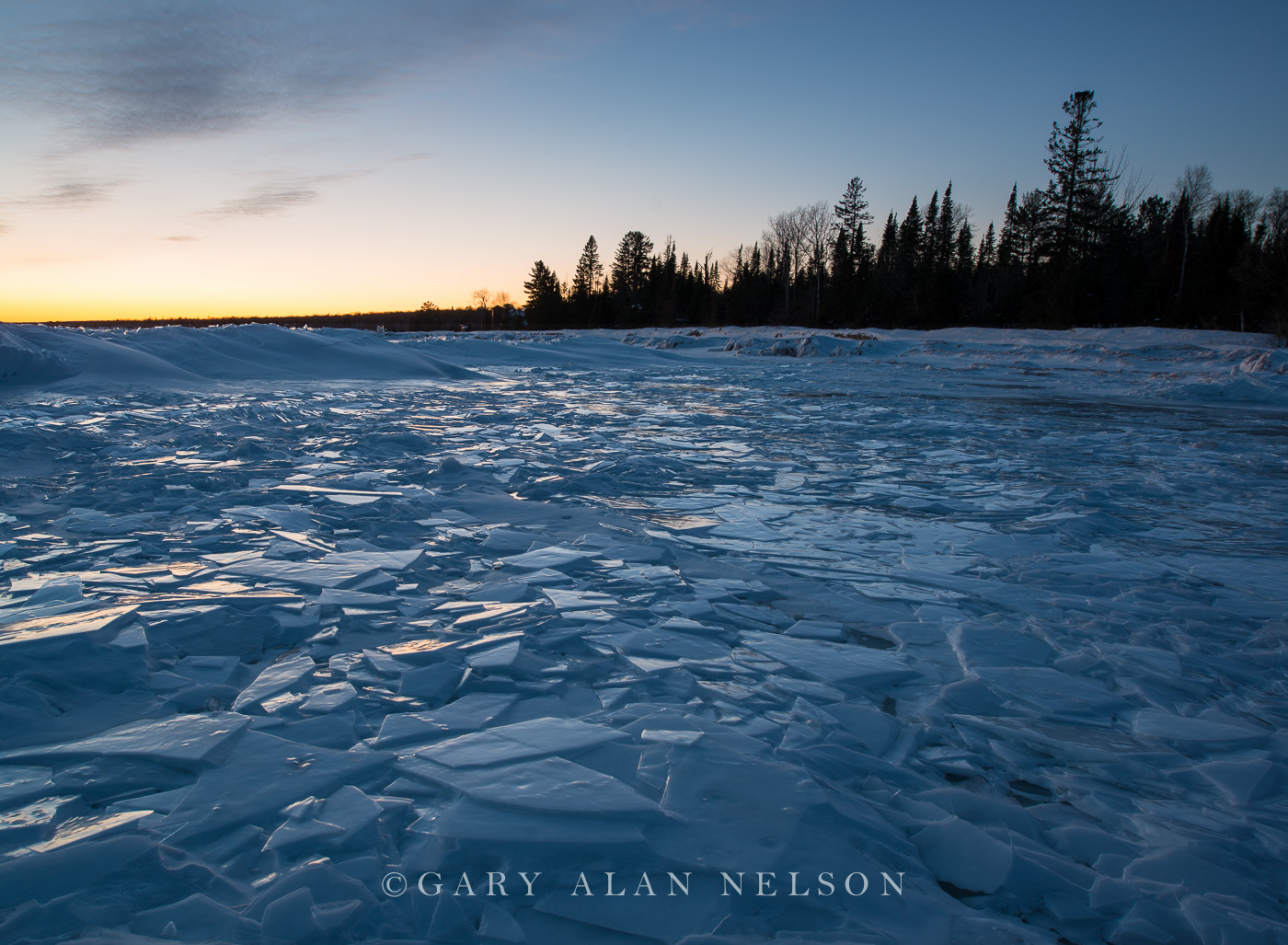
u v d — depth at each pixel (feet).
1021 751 7.92
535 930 5.02
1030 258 167.63
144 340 52.13
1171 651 10.58
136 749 6.75
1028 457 27.30
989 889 5.75
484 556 14.03
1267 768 7.57
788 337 109.29
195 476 18.70
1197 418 40.78
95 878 5.19
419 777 6.58
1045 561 14.71
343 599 11.00
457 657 9.19
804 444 29.84
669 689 8.73
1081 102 148.25
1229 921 5.34
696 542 15.58
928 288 165.78
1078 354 84.79
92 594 10.75
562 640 9.87
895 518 18.03
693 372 73.15
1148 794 7.25
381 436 26.37
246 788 6.32
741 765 6.88
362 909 5.04
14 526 14.37
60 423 25.70
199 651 9.20
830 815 6.24
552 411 38.47
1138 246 174.09
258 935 4.77
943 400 49.03
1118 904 5.61
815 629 11.02
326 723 7.57
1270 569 14.58
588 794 6.26
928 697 9.07
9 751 6.79
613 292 263.70
